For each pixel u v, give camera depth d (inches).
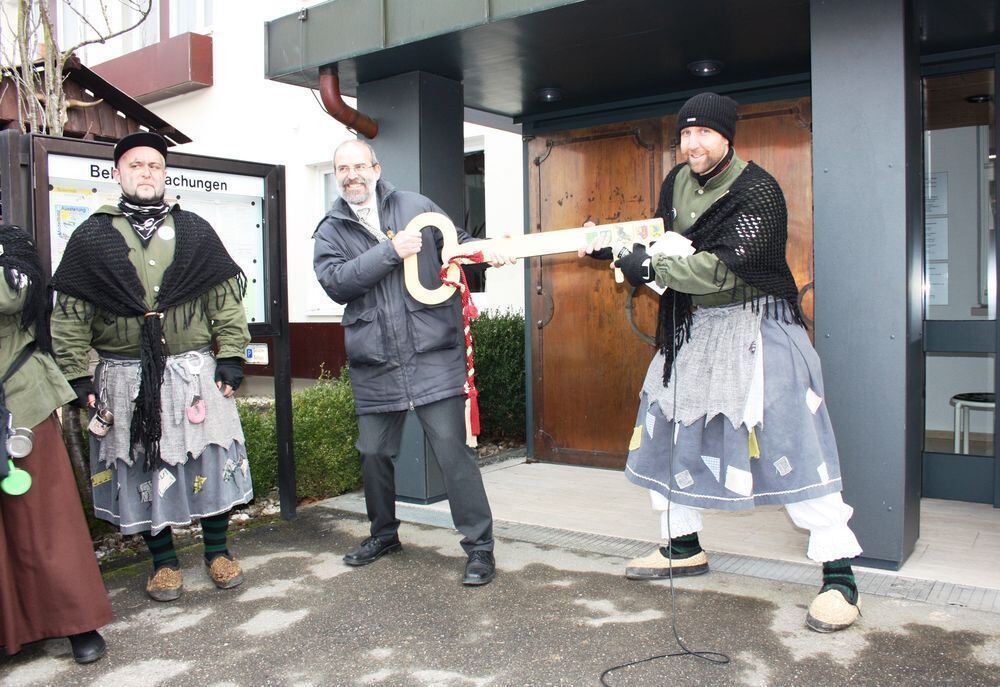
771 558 136.3
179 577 125.9
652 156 194.7
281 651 105.8
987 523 153.8
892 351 122.7
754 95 180.4
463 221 179.5
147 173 119.3
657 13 137.7
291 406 164.7
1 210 127.6
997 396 165.8
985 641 102.3
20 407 101.7
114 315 117.3
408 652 104.3
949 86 171.0
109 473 122.4
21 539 101.2
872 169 122.5
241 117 374.0
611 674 96.6
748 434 108.4
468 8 142.6
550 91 188.4
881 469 125.3
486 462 219.3
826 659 98.7
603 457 207.5
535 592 122.9
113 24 407.8
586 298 206.5
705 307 114.8
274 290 159.0
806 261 176.2
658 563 127.0
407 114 169.6
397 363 128.4
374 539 139.3
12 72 177.9
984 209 175.5
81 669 102.8
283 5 349.4
